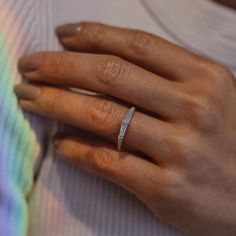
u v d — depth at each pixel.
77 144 0.27
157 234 0.29
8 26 0.25
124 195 0.29
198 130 0.27
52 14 0.27
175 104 0.27
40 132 0.27
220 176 0.28
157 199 0.27
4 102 0.24
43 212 0.27
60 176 0.28
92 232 0.28
